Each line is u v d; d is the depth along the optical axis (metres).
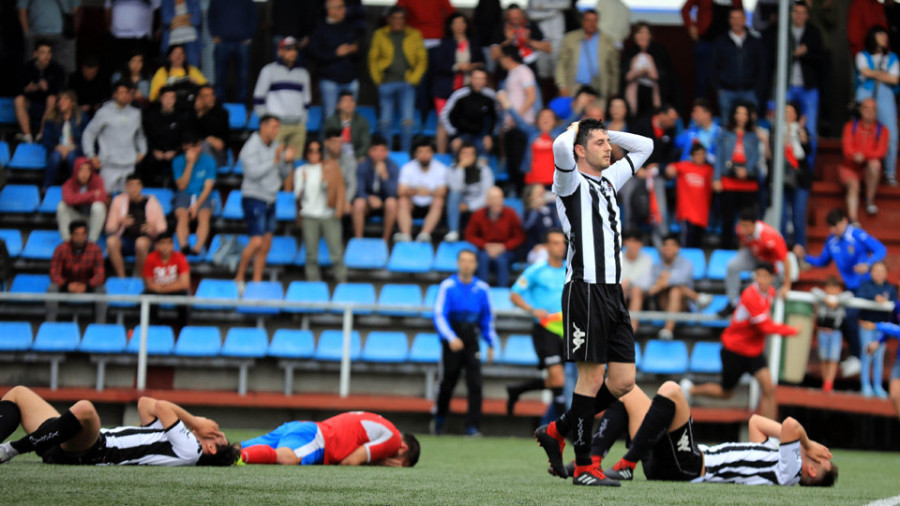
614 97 45.62
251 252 44.59
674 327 43.72
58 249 43.09
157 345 41.94
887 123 50.78
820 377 40.81
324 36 48.97
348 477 21.58
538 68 52.19
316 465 24.61
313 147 44.88
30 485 17.52
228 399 40.84
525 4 57.56
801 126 48.59
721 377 40.41
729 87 49.31
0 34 53.94
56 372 41.53
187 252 45.81
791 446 22.16
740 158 46.19
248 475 20.86
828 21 56.25
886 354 42.62
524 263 44.88
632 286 42.72
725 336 37.69
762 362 37.41
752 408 41.38
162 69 49.88
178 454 22.02
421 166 46.62
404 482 20.80
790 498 19.41
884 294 41.88
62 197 45.47
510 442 37.59
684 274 42.88
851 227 42.94
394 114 50.94
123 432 21.81
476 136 47.25
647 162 46.00
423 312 41.62
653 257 45.62
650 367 42.19
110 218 44.81
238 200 48.12
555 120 47.66
